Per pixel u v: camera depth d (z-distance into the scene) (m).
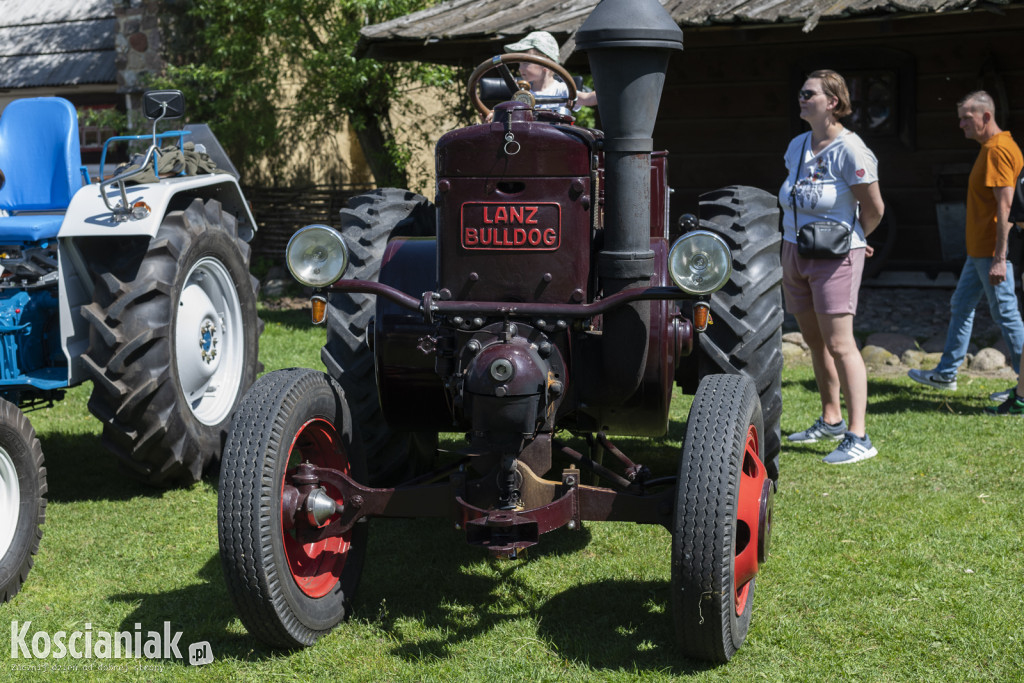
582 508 3.15
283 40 11.85
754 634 3.34
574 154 3.07
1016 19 7.72
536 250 3.11
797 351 7.93
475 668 3.12
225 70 11.43
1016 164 6.00
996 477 4.94
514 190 3.13
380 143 12.19
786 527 4.33
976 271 6.34
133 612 3.59
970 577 3.76
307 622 3.21
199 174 5.65
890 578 3.76
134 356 4.64
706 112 11.54
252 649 3.27
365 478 3.62
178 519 4.59
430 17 9.26
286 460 3.14
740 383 3.25
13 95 13.38
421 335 3.57
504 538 3.06
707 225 4.54
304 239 3.06
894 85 10.77
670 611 3.54
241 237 6.00
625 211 3.10
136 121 11.98
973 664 3.11
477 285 3.15
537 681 3.04
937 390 6.78
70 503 4.82
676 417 6.20
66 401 6.80
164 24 11.98
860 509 4.54
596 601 3.63
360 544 3.60
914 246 11.07
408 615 3.52
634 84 3.04
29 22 13.91
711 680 3.04
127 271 4.70
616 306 3.06
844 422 5.80
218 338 5.40
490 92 3.91
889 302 10.05
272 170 13.16
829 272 5.19
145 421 4.68
